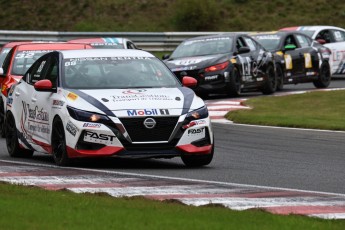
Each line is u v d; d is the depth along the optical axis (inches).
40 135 1763.0
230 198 1282.0
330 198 1305.4
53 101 1699.1
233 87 3329.2
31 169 1617.9
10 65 2388.0
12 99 1934.1
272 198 1291.8
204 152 1649.9
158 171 1619.1
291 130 2460.6
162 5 6190.9
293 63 3752.5
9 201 1110.4
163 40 5241.1
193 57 3373.5
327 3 6397.6
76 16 5984.3
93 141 1594.5
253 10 6245.1
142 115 1599.4
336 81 4340.6
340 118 2721.5
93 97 1636.3
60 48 2440.9
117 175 1542.8
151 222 982.4
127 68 1761.8
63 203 1120.2
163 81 1750.7
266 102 3206.2
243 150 2027.6
